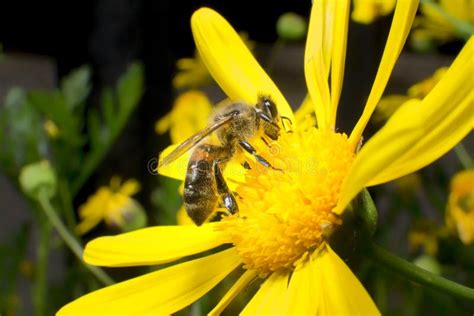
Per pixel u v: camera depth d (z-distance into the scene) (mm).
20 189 188
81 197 212
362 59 185
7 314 191
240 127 145
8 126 188
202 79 207
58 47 230
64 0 219
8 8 333
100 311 137
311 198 131
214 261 138
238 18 335
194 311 165
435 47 188
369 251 128
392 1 172
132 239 139
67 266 200
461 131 115
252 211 135
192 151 148
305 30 200
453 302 174
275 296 132
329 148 133
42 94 186
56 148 186
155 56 216
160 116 215
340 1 135
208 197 141
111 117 188
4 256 191
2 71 435
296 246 132
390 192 196
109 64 215
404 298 185
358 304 122
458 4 176
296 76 367
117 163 212
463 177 172
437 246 184
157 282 138
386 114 186
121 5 215
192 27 147
